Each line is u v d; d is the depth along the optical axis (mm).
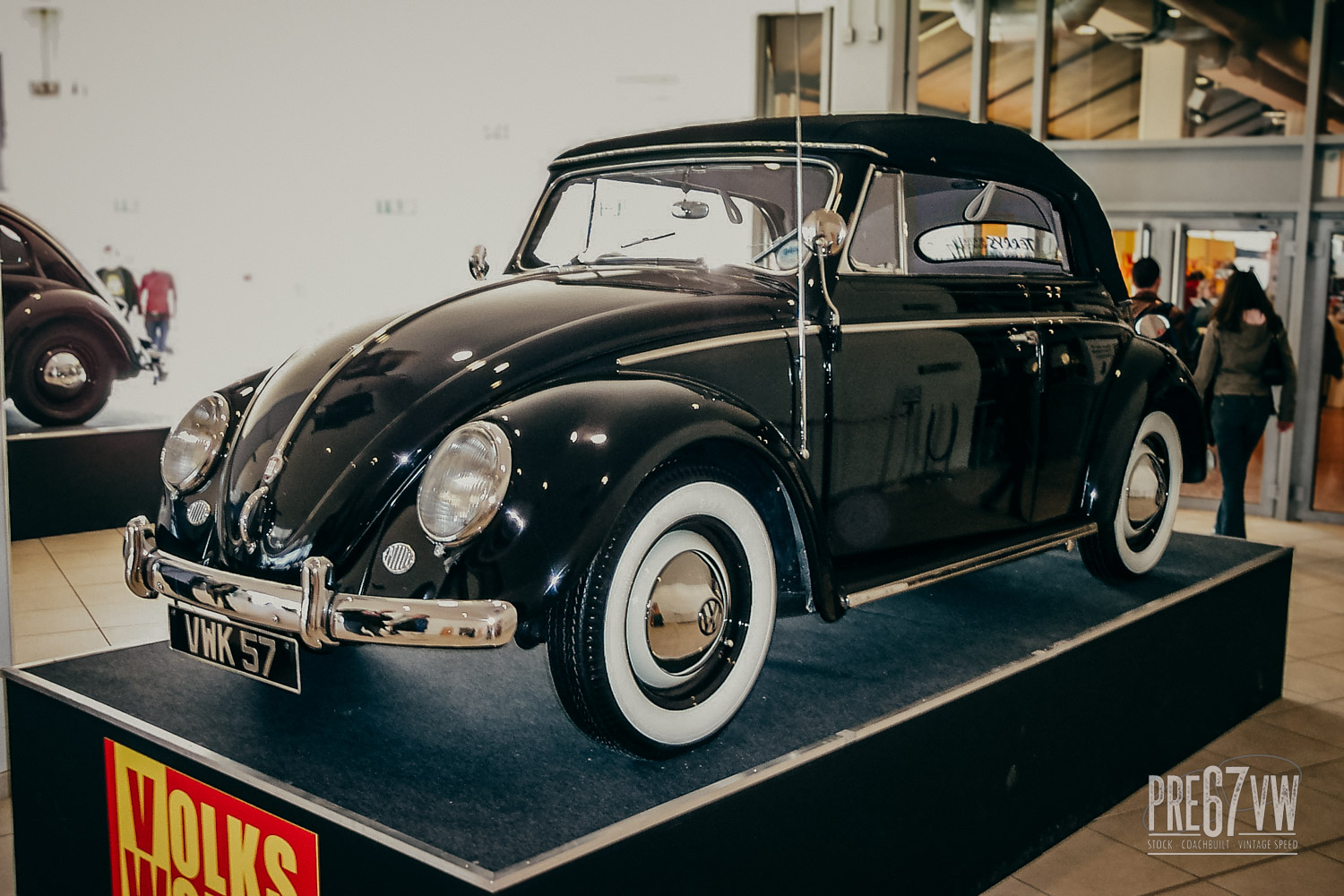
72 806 2260
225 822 1899
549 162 3004
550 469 1750
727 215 2646
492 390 1951
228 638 1971
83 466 5855
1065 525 2973
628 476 1775
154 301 10359
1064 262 3225
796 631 2688
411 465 1900
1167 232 7332
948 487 2643
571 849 1557
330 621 1766
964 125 2801
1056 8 7656
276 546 1909
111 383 6145
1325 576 5391
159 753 2016
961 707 2230
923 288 2604
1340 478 7289
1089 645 2596
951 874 2297
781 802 1874
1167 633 2926
